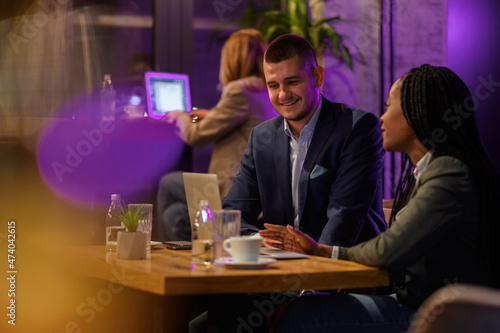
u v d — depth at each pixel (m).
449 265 2.35
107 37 6.39
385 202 4.25
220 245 2.44
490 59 6.66
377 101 6.82
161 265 2.42
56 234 3.82
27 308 3.16
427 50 6.82
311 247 2.72
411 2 6.78
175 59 6.85
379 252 2.35
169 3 6.74
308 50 3.29
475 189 2.33
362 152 3.25
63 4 4.18
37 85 4.15
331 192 3.27
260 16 6.70
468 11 6.71
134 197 4.43
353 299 2.43
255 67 4.74
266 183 3.42
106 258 2.64
